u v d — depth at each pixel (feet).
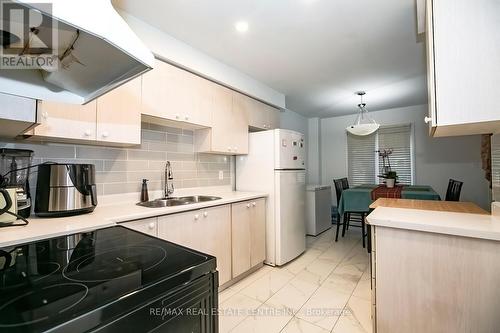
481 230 3.64
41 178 4.62
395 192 10.74
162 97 6.59
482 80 3.63
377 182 15.87
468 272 3.81
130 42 2.70
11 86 3.10
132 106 5.90
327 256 10.10
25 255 2.77
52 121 4.67
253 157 9.75
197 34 6.89
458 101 3.75
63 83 3.41
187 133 8.48
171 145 7.97
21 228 3.76
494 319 3.64
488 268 3.67
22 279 2.12
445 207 5.91
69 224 4.03
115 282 2.04
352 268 8.86
